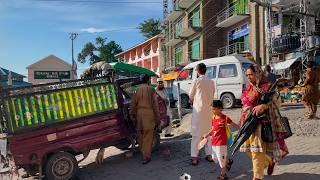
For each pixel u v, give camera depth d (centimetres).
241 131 608
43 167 806
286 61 2331
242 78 1803
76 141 829
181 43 4812
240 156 847
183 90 2016
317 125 1097
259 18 3000
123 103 916
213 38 3900
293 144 899
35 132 786
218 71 1862
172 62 5284
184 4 4338
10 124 769
